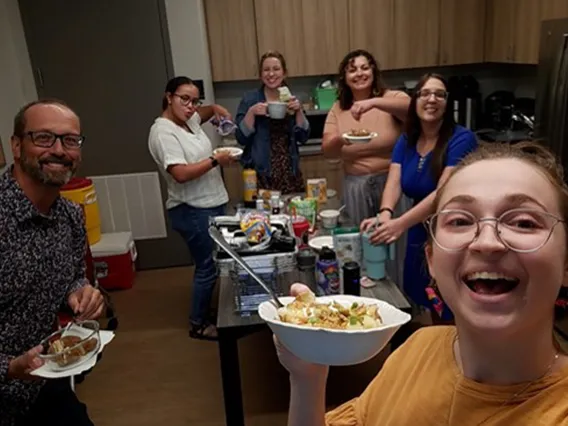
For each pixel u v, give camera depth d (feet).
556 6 11.69
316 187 10.14
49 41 12.98
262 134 10.78
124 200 14.29
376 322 2.76
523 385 2.36
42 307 5.30
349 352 2.52
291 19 14.71
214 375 9.48
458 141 7.76
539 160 2.45
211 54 14.90
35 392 5.34
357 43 14.98
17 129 5.08
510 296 2.18
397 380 3.01
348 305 3.04
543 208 2.23
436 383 2.74
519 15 13.41
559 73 10.23
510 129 14.83
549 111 10.67
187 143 9.98
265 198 9.78
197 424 8.18
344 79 10.16
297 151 11.20
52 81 13.28
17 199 5.00
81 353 4.94
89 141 13.80
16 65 12.30
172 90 9.80
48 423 5.57
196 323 10.81
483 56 15.37
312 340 2.53
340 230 7.50
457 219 2.36
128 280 13.46
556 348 2.44
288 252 6.87
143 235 14.62
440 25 15.03
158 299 12.75
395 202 8.56
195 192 10.09
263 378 9.19
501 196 2.27
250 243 7.12
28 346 5.24
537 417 2.25
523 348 2.31
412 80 16.30
